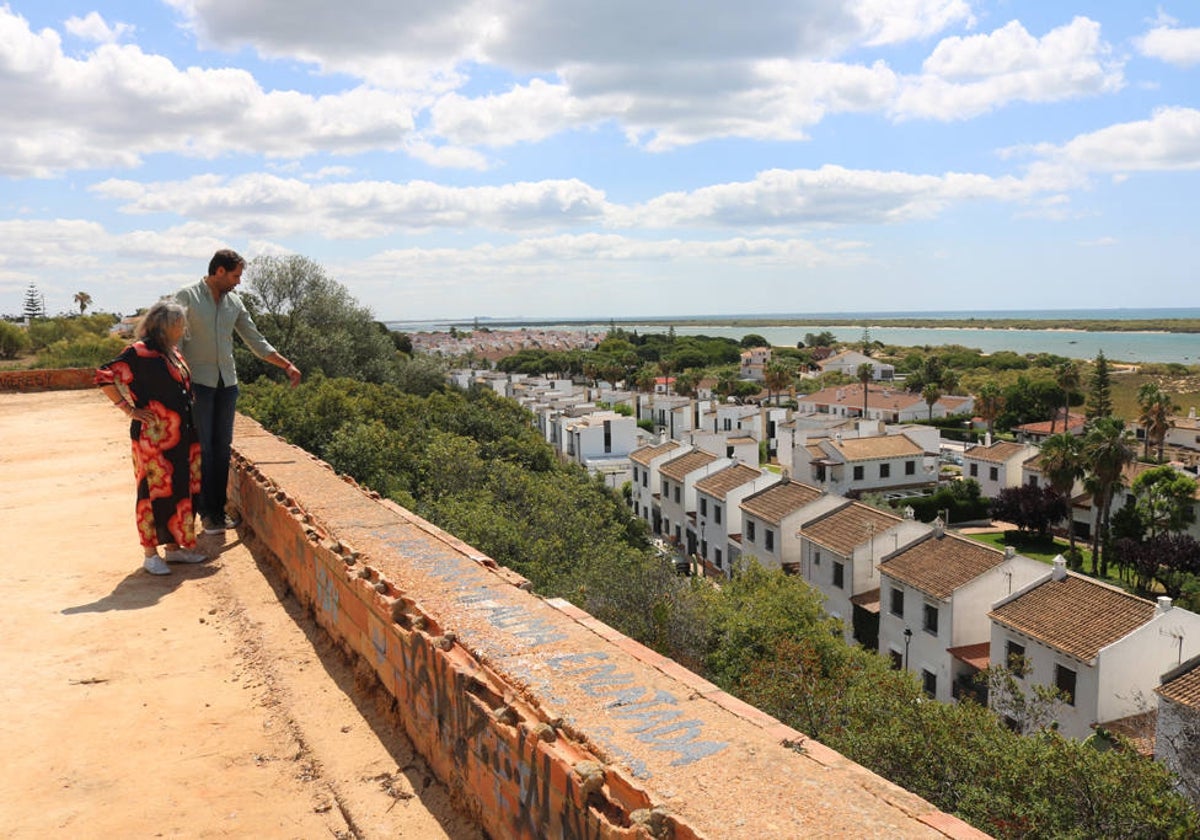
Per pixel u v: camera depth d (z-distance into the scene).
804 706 17.89
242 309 9.47
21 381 24.97
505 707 4.05
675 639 21.38
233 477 10.46
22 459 14.12
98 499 11.41
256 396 31.56
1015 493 54.09
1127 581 45.25
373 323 56.44
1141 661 23.73
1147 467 54.34
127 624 7.14
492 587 5.91
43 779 4.87
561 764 3.45
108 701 5.84
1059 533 56.09
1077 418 88.31
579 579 21.88
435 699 4.79
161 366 8.29
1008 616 26.70
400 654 5.29
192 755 5.18
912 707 16.55
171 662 6.46
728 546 44.78
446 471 26.88
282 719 5.59
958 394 113.81
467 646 4.82
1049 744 15.43
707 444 63.06
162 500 8.41
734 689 19.75
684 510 51.22
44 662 6.40
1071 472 46.94
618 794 3.28
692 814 3.13
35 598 7.71
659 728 3.86
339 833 4.41
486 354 187.25
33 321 69.31
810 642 21.72
